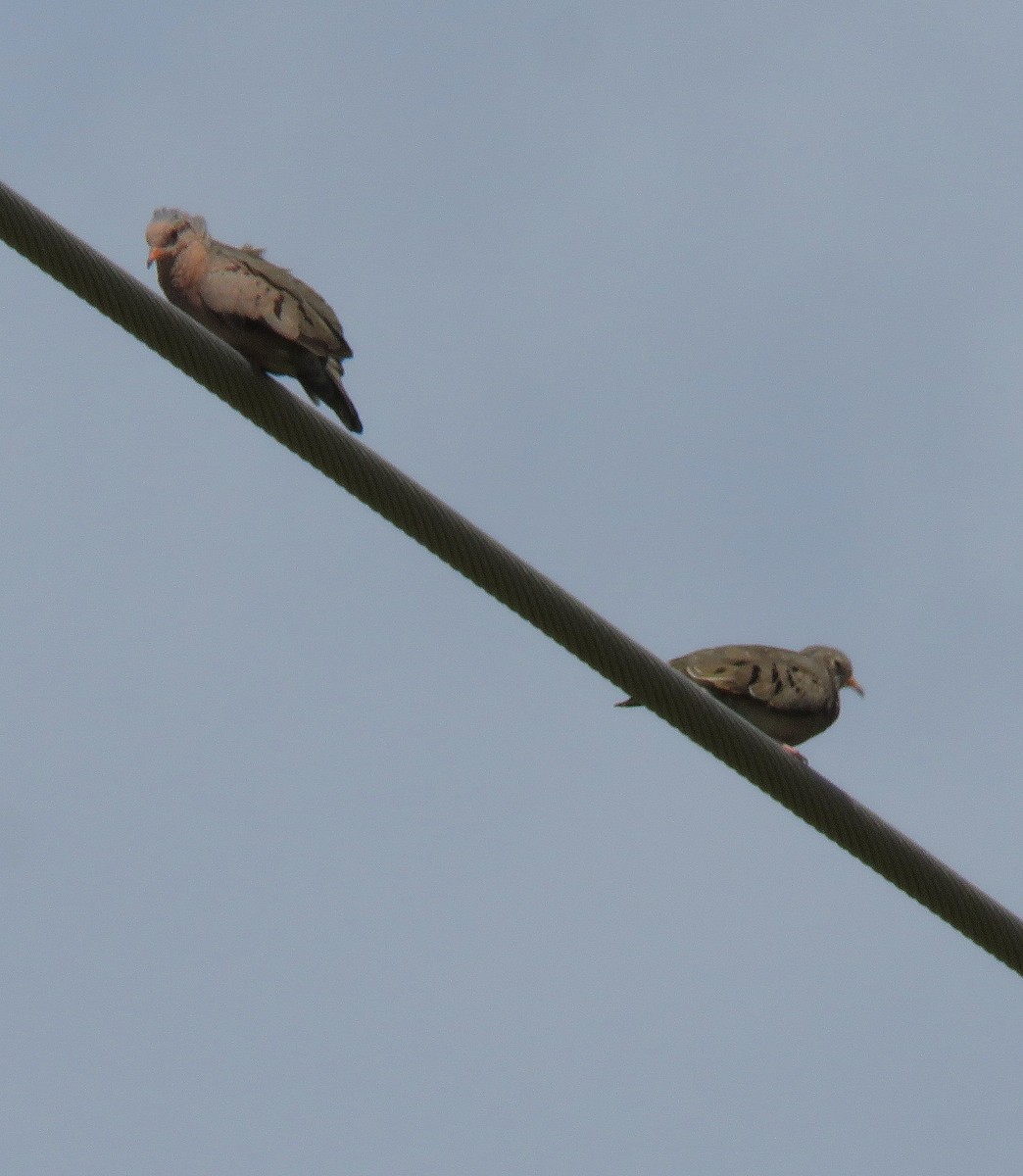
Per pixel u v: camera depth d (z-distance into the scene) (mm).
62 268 11031
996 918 12422
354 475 11508
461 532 11570
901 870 12328
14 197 10914
